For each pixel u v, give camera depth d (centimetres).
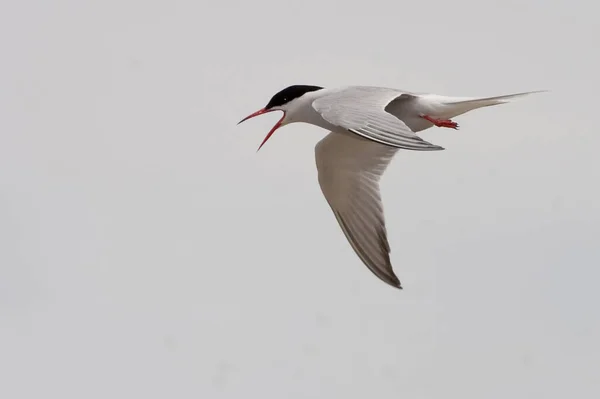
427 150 1177
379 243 1551
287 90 1512
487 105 1429
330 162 1543
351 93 1330
